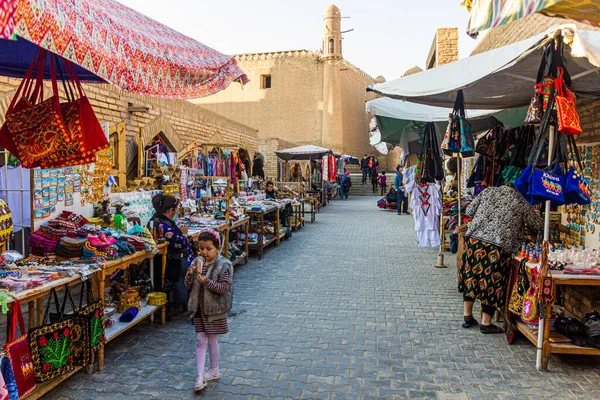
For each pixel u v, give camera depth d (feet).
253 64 113.19
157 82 10.53
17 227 17.61
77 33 8.18
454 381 12.64
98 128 12.09
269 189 42.32
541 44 12.11
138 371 13.15
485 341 15.58
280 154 66.80
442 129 29.84
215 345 12.51
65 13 8.02
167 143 32.07
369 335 16.10
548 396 11.80
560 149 12.95
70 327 11.94
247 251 28.45
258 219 32.76
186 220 24.18
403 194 59.62
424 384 12.46
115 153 23.97
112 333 14.15
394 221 51.83
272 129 111.96
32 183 16.65
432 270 26.68
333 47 109.09
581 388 12.22
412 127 30.14
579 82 16.03
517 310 14.87
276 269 26.86
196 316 12.36
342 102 113.80
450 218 31.60
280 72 111.55
